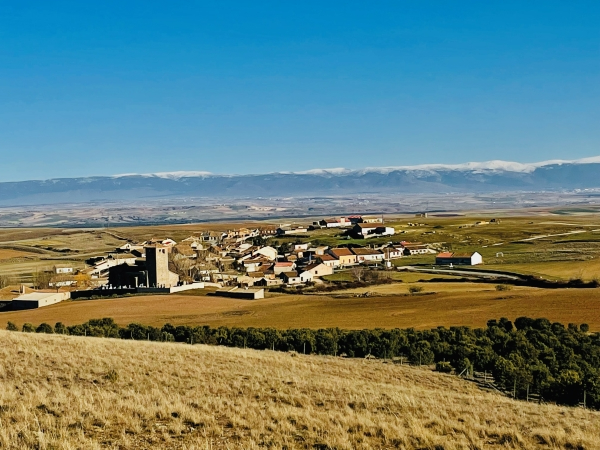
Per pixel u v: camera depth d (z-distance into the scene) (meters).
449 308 108.31
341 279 176.88
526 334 76.06
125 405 29.16
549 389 47.34
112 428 26.17
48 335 59.25
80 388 33.16
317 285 163.62
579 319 90.75
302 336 74.12
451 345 68.25
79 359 41.75
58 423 26.06
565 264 169.00
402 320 99.50
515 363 55.41
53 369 38.28
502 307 105.38
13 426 25.03
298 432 26.69
